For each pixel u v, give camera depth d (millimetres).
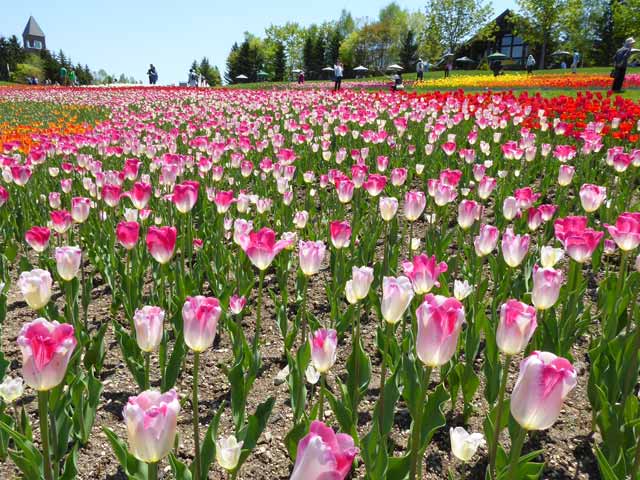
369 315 4809
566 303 3814
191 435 3273
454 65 81125
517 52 77688
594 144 7918
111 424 3375
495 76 39500
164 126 16016
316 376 2844
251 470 3006
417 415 2148
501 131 11945
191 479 2348
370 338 4430
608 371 3049
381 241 6633
